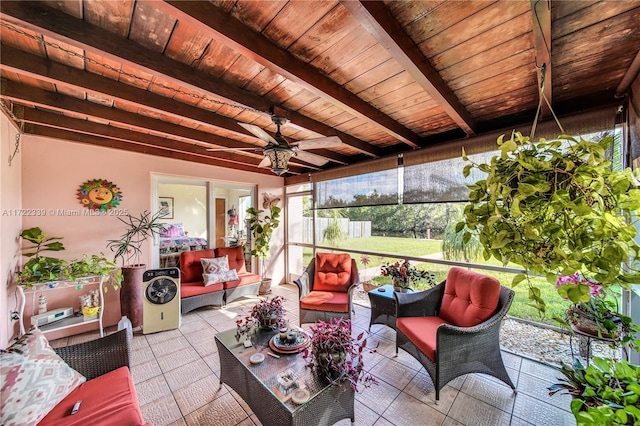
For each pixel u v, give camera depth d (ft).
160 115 8.20
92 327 10.29
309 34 4.57
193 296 11.60
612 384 3.95
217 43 4.86
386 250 13.52
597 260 2.77
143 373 7.53
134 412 4.27
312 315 9.84
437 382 6.03
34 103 6.49
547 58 4.57
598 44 4.67
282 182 17.88
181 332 10.19
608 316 5.70
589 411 3.34
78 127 8.64
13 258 8.15
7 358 4.33
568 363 7.51
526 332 9.27
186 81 5.49
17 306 8.45
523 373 7.24
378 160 11.89
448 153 9.27
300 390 4.75
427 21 4.20
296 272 18.06
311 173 15.56
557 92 6.59
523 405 6.11
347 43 4.81
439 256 11.52
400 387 6.84
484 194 3.53
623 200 2.81
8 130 7.63
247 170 15.57
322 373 5.24
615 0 3.71
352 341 5.49
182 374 7.48
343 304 9.65
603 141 2.88
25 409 3.96
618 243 2.70
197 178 13.67
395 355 8.41
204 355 8.51
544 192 2.95
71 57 5.28
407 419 5.78
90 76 5.79
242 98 6.43
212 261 13.03
